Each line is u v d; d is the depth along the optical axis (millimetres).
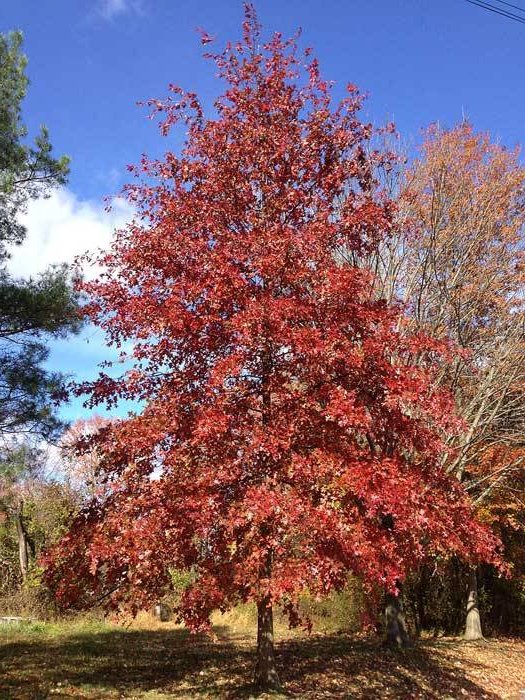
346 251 12344
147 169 8227
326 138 8234
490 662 13359
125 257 7516
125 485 6742
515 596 19781
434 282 14414
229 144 7988
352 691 9117
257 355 7086
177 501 6242
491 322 15188
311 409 6875
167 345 7180
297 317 6801
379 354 6957
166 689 8133
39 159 10836
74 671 9406
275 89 8312
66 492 22000
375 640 14758
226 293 6883
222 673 9516
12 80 10672
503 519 16609
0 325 10133
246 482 6695
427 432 7289
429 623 19500
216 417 6227
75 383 7508
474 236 14750
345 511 6664
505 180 15422
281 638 15383
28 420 9992
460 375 14719
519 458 14781
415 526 6539
